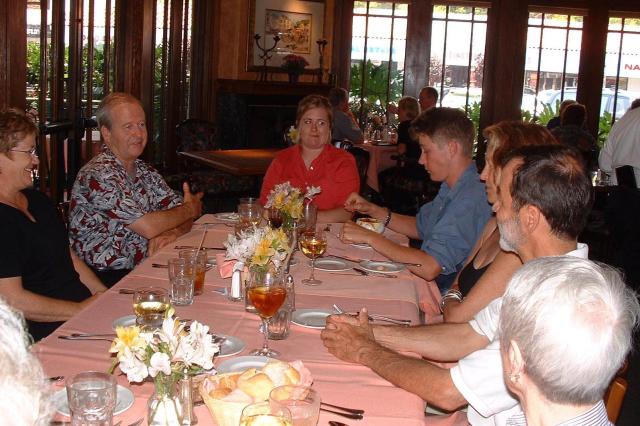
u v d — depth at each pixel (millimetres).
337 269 2789
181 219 3314
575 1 9742
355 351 1848
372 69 9914
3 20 4379
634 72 9875
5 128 2479
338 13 9750
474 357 1675
